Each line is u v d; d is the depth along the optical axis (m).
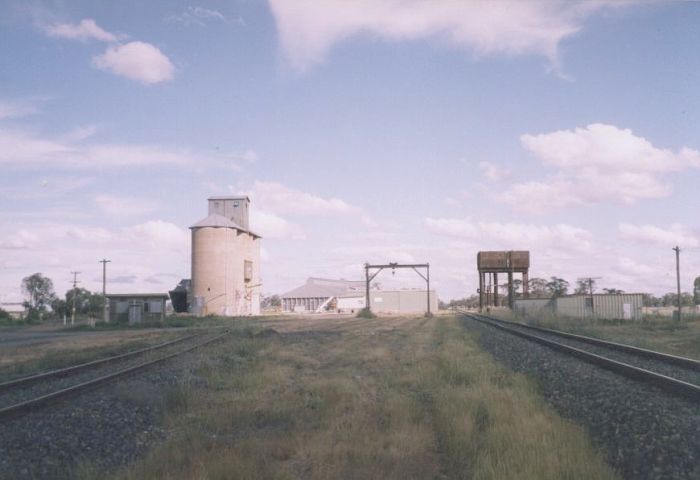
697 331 44.44
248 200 100.69
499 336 33.53
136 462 9.50
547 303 67.88
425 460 9.55
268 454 9.86
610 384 13.56
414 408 13.08
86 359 24.30
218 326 56.06
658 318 62.25
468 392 14.20
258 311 105.50
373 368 21.30
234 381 17.98
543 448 9.08
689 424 9.47
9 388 15.72
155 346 28.41
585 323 52.25
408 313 102.12
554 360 19.53
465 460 9.21
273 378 18.44
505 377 17.41
